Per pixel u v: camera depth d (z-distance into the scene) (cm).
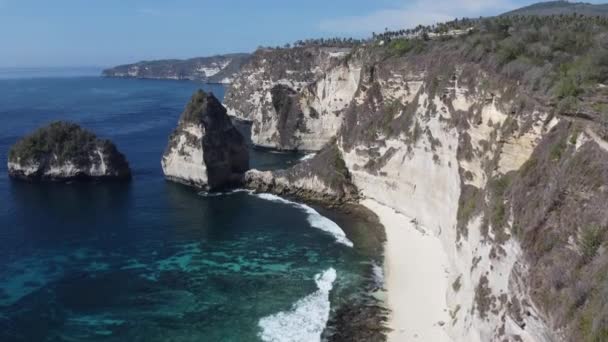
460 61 6347
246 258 6044
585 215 2769
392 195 7638
